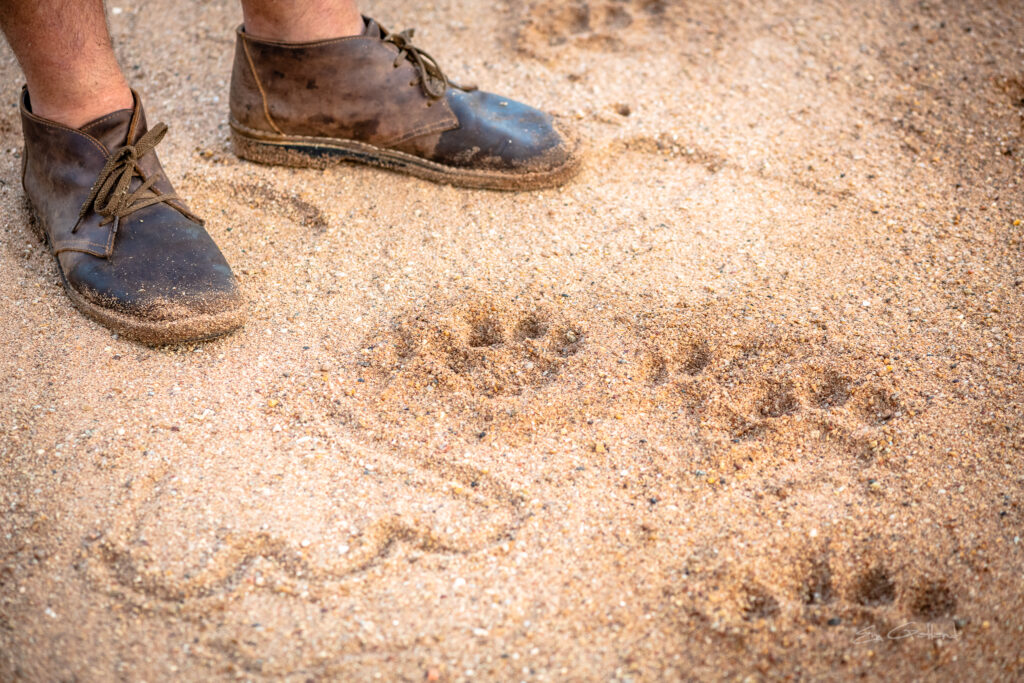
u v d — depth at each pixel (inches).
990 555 54.6
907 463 60.0
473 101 87.4
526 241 79.9
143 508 56.2
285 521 55.8
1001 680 48.4
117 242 69.6
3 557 54.0
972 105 98.8
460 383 67.0
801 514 56.9
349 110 84.8
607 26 112.7
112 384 65.1
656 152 93.6
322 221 82.7
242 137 88.1
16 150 89.3
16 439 60.7
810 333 69.2
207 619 50.8
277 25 80.7
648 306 72.0
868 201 86.0
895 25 111.0
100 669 48.4
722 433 62.8
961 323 70.6
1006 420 62.9
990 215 83.7
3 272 74.2
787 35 110.5
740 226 82.0
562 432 63.2
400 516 56.7
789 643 50.3
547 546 55.4
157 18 112.0
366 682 48.1
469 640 50.3
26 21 63.6
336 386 66.4
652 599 52.6
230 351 68.6
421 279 75.4
